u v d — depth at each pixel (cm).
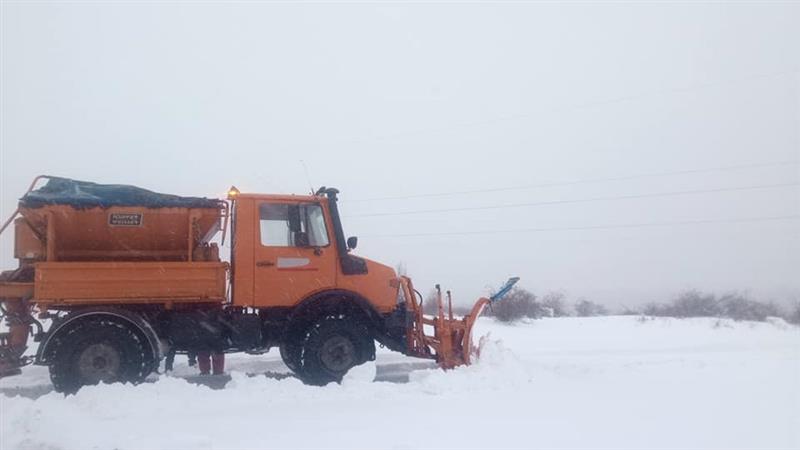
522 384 938
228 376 1036
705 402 827
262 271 984
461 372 952
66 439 648
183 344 972
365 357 1006
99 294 915
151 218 961
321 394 862
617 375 1030
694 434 678
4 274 930
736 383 961
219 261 984
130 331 918
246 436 662
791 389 913
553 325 2184
